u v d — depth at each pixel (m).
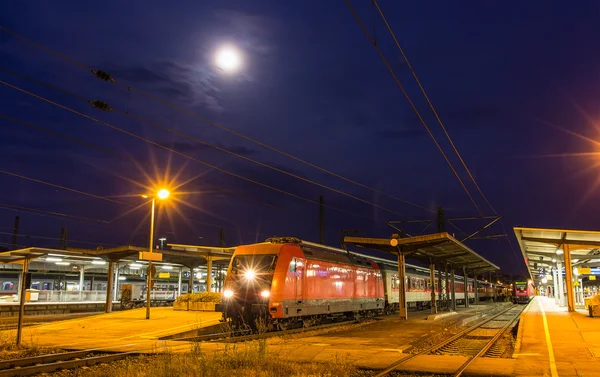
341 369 12.55
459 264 45.41
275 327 23.17
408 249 30.56
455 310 43.06
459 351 17.97
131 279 62.22
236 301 23.22
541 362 13.57
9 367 13.41
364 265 33.16
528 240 32.34
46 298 43.72
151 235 27.47
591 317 27.52
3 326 26.17
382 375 12.37
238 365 13.34
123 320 26.08
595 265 45.81
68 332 21.69
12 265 45.66
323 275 26.61
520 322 24.97
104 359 14.38
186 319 26.44
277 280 22.78
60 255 35.28
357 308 30.75
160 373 11.79
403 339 19.44
